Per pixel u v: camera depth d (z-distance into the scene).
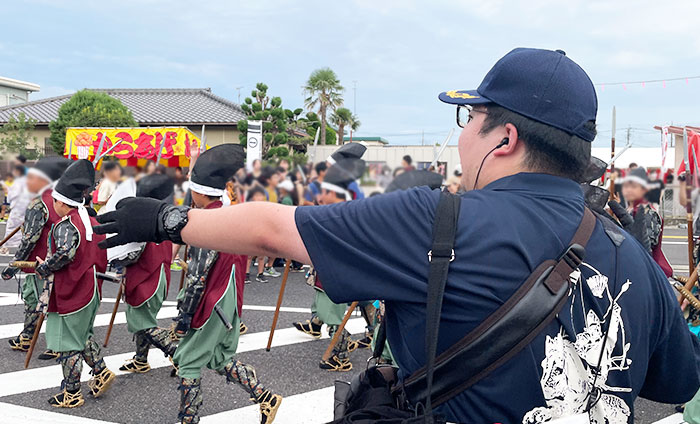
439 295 0.94
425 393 0.98
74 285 3.85
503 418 0.94
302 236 0.99
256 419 3.83
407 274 0.98
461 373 0.94
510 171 1.06
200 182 3.05
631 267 1.05
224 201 3.13
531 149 1.04
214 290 3.34
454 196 1.02
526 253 0.96
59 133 25.78
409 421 0.96
